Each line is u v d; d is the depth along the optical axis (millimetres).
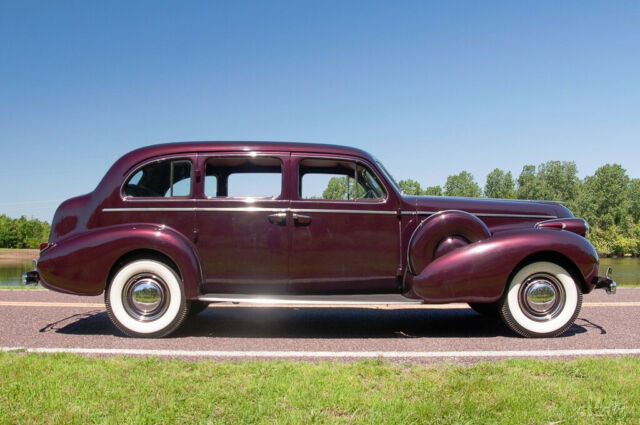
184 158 4902
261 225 4785
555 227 5000
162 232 4676
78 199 4969
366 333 4906
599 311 6113
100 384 2912
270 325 5324
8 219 95188
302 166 5027
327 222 4820
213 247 4773
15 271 42438
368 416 2461
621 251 77750
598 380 3023
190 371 3236
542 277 4707
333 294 4891
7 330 4945
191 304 5215
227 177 5062
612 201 94750
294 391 2799
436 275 4543
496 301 4785
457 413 2475
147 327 4609
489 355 3891
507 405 2594
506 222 5117
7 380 2979
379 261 4871
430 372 3270
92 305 6598
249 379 3047
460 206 5070
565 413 2498
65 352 3779
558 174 95438
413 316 5977
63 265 4617
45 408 2539
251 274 4785
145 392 2779
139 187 4906
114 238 4629
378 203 4902
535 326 4641
